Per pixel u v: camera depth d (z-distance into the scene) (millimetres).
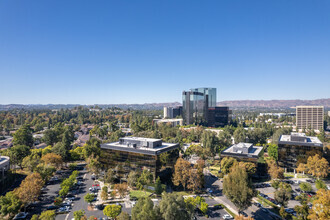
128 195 108812
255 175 132625
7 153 146375
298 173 140750
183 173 110688
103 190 102500
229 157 139125
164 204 68500
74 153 166125
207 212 91375
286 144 145375
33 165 130750
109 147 132875
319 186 107188
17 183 124812
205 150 167000
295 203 99188
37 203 100000
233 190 84562
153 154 116125
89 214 90250
